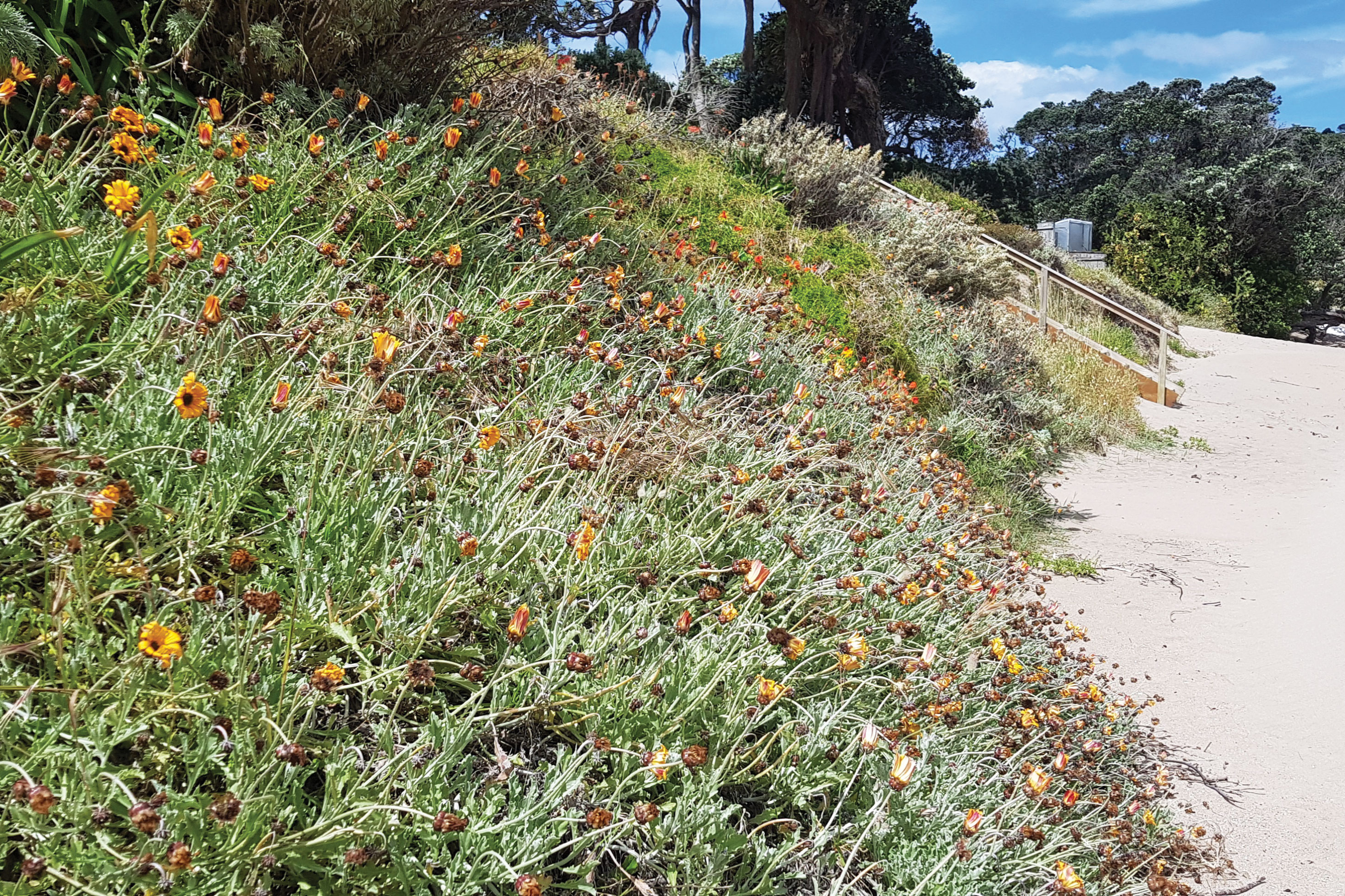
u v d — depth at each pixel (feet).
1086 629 18.98
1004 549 18.10
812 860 8.21
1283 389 58.95
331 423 9.35
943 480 19.25
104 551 7.14
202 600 6.44
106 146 11.46
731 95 53.78
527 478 9.64
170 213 11.22
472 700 7.02
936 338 33.01
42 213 10.45
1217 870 11.64
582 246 16.85
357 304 12.09
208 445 8.12
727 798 8.57
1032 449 31.60
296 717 6.94
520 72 21.99
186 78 15.79
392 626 7.64
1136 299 81.30
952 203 76.23
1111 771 13.10
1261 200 120.98
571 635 8.23
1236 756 14.53
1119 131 302.45
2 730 5.42
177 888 5.27
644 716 8.21
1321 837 12.53
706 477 12.54
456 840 6.82
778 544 11.75
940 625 13.05
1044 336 44.88
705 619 9.86
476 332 13.50
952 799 9.38
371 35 16.60
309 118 15.64
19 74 10.56
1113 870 10.54
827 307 28.19
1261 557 24.35
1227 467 36.42
